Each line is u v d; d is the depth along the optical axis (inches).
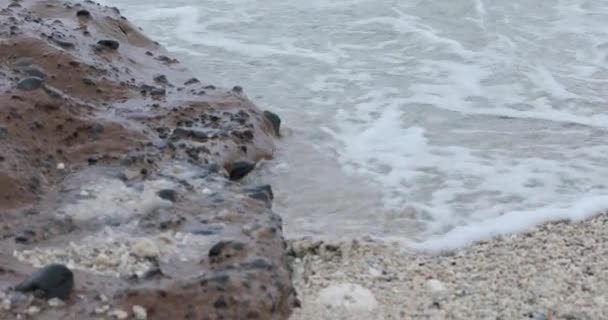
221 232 237.3
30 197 247.3
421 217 276.7
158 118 314.7
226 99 335.9
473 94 388.8
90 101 320.8
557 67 428.8
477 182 302.2
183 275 215.0
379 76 409.7
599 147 332.5
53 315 194.1
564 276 235.3
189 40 467.5
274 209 279.6
